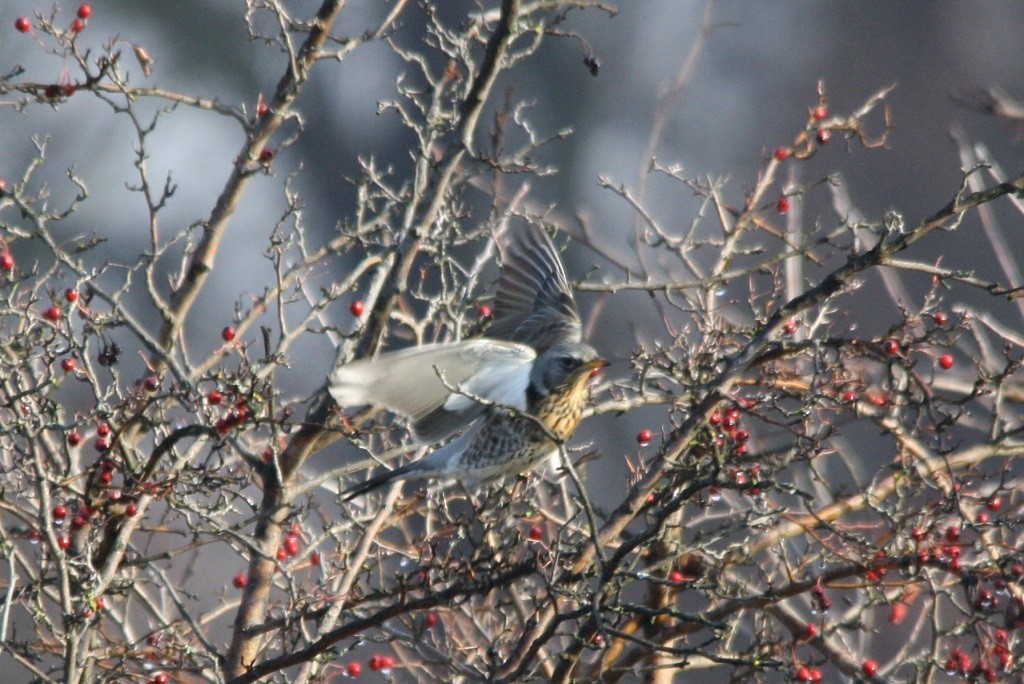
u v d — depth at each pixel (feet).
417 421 31.86
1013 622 29.45
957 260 92.63
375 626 30.76
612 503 80.38
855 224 39.96
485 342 32.07
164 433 36.14
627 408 36.04
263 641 37.93
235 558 64.18
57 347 31.94
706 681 52.80
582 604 29.22
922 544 32.14
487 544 31.37
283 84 40.50
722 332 35.86
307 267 41.32
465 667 31.83
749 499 38.01
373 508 41.63
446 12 99.96
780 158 43.55
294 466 37.47
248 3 39.83
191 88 102.99
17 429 30.53
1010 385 43.55
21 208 33.30
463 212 45.32
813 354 32.42
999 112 39.27
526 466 33.40
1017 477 40.22
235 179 39.96
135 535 56.03
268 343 32.12
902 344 31.24
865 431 70.13
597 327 84.33
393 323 52.24
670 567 35.81
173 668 31.81
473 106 39.09
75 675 30.17
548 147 104.88
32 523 33.96
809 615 43.39
